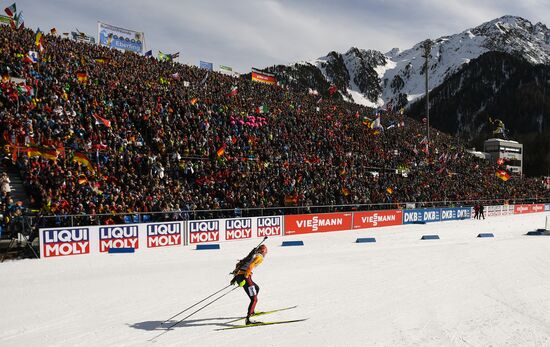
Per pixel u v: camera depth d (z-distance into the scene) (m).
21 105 18.97
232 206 20.84
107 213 16.73
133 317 8.76
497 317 8.63
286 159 27.27
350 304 9.59
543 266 14.16
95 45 33.03
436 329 7.91
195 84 33.72
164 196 18.84
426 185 33.97
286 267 13.89
